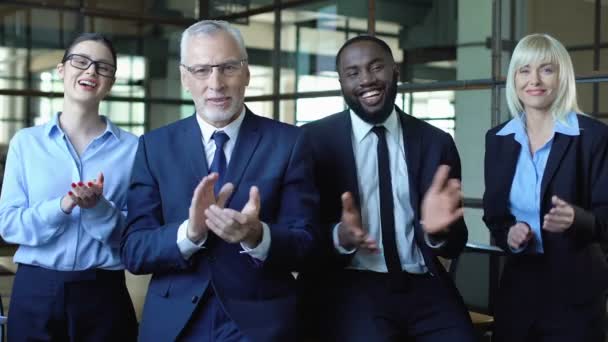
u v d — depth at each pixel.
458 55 5.87
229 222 1.94
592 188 2.59
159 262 2.12
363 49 2.57
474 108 5.63
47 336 2.43
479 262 3.80
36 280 2.43
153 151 2.26
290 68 7.79
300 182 2.23
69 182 2.46
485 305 3.72
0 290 2.90
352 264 2.57
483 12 5.69
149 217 2.21
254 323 2.11
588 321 2.62
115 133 2.56
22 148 2.50
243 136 2.23
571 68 2.65
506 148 2.76
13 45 8.05
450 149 2.66
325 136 2.64
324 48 7.36
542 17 5.25
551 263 2.62
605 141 2.59
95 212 2.37
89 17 8.42
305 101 7.57
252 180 2.18
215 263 2.14
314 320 2.61
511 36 5.44
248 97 8.30
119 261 2.47
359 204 2.58
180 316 2.13
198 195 2.02
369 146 2.62
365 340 2.46
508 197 2.73
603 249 2.77
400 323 2.54
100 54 2.47
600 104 4.66
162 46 8.91
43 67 8.24
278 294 2.18
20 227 2.37
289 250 2.10
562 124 2.62
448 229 2.49
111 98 8.66
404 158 2.62
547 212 2.62
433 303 2.54
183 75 2.22
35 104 8.22
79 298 2.43
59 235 2.42
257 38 8.17
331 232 2.45
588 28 4.96
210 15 8.84
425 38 6.15
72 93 2.48
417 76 6.27
